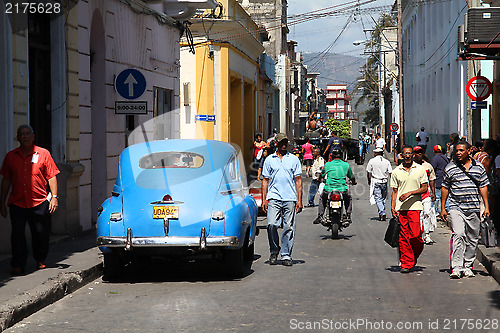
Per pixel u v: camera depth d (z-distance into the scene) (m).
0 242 10.90
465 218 9.79
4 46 10.60
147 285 9.26
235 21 32.56
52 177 9.61
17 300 7.49
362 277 9.80
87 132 13.91
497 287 9.05
